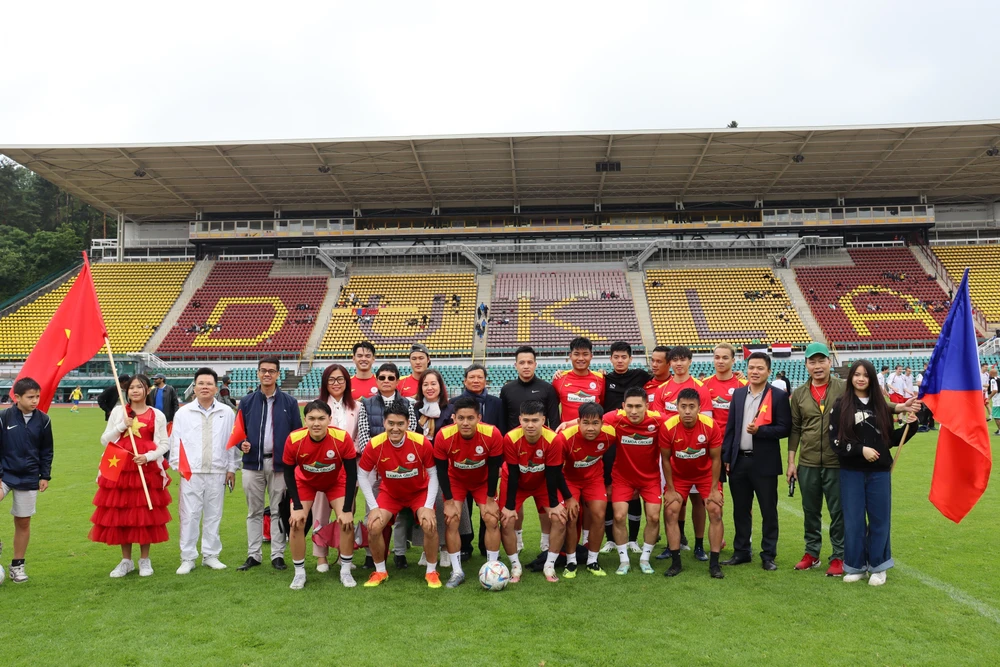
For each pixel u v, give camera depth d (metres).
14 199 58.19
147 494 6.29
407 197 36.41
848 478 6.14
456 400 6.18
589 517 6.61
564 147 30.22
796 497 10.68
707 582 6.18
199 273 37.25
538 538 8.15
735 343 30.97
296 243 37.16
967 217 37.72
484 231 36.16
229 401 12.65
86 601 5.69
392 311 33.94
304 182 34.03
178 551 7.48
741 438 6.82
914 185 35.22
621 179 34.09
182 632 4.97
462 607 5.52
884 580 6.04
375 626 5.08
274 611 5.44
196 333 33.12
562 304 33.88
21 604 5.62
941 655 4.49
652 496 6.66
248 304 34.84
